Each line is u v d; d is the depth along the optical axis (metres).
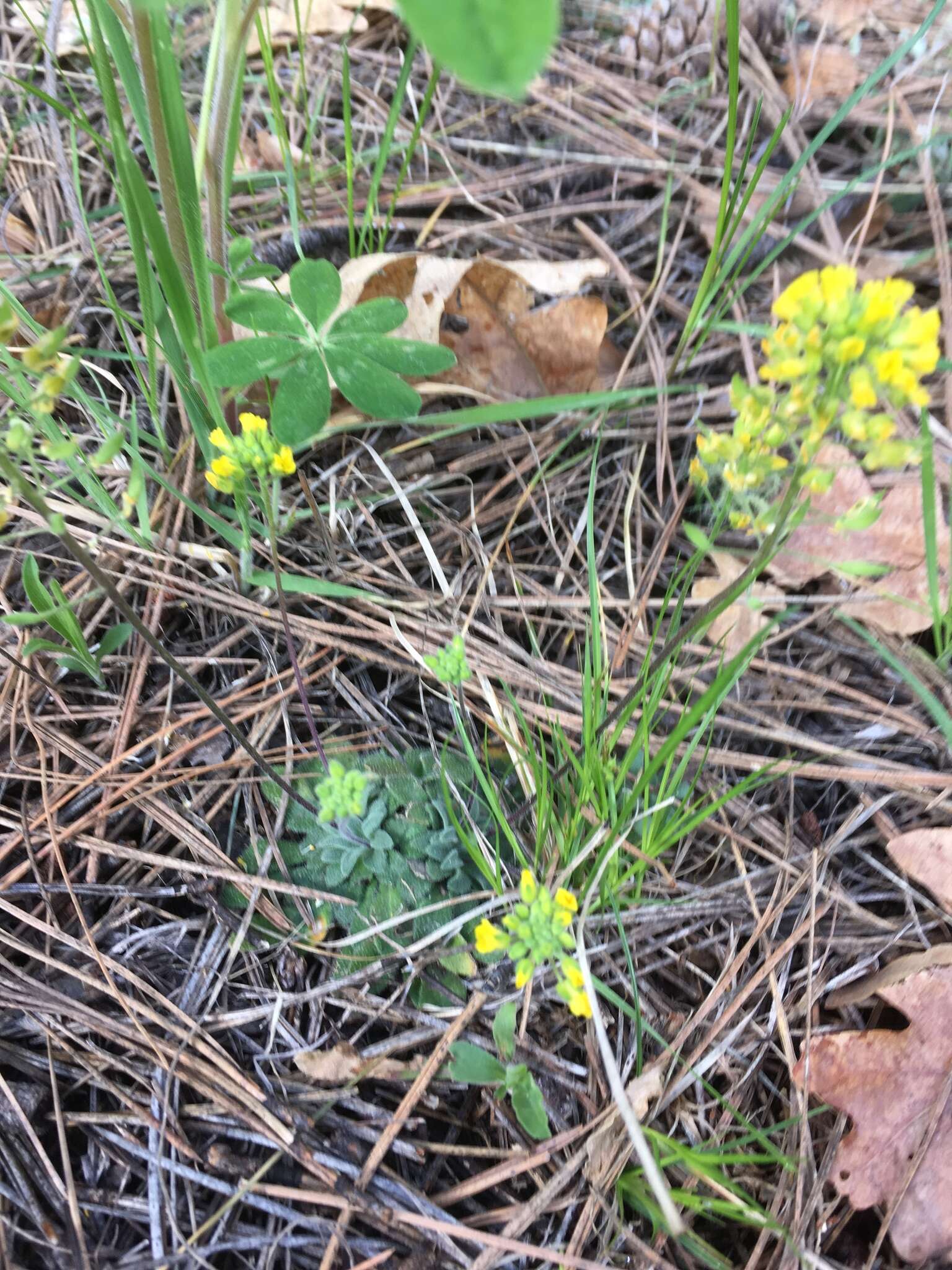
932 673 0.21
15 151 0.25
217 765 0.18
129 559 0.20
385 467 0.21
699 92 0.29
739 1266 0.16
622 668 0.21
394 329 0.20
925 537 0.21
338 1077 0.16
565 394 0.23
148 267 0.18
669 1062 0.16
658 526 0.23
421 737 0.20
